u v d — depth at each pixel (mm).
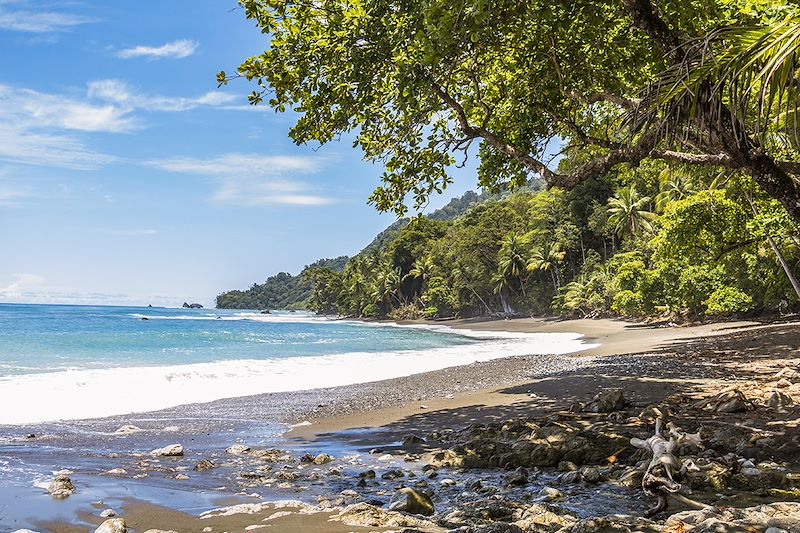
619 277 58000
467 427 9695
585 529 4242
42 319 73062
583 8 8609
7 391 14008
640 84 10859
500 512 4918
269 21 8547
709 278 41594
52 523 4797
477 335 54656
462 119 9609
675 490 5336
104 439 9266
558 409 11141
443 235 124625
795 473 5688
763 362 16391
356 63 8172
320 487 6254
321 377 18766
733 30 4496
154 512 5160
